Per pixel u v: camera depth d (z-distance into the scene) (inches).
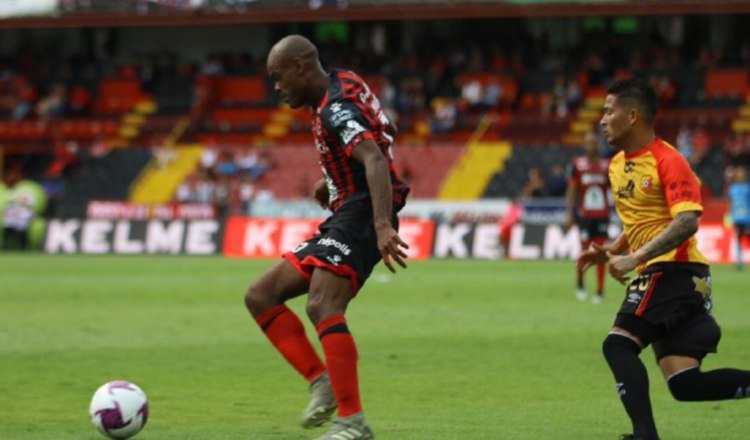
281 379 1181.1
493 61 5206.7
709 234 3535.9
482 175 4724.4
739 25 5113.2
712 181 4372.5
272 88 5393.7
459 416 967.0
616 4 4795.8
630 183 789.2
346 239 791.1
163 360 1325.0
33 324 1723.7
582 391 1106.7
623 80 786.8
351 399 776.3
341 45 5492.1
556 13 4859.7
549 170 4677.7
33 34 5866.1
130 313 1902.1
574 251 3683.6
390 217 764.0
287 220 3971.5
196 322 1753.2
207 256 3981.3
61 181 5039.4
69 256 3959.2
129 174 5064.0
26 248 4360.2
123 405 813.2
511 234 3782.0
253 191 4702.3
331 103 784.3
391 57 5388.8
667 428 915.4
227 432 888.9
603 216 2175.2
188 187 4731.8
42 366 1272.1
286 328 828.6
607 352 773.9
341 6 5167.3
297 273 818.8
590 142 2162.9
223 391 1103.0
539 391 1106.7
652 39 5128.0
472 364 1295.5
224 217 4404.5
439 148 4867.1
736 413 985.5
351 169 800.3
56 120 5408.5
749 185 3083.2
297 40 812.6
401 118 5088.6
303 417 828.6
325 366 827.4
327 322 782.5
